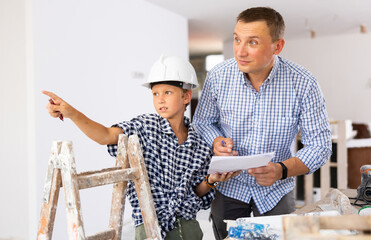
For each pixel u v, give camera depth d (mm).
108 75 3885
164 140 1373
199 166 1426
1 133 3336
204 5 4910
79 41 3512
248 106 1620
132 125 1312
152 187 1332
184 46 5488
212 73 1693
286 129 1630
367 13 5590
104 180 1081
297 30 6777
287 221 668
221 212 1792
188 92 1449
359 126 6312
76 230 986
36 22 3084
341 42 7324
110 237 1171
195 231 1404
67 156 1000
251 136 1656
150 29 4648
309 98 1591
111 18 3941
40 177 3127
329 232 1024
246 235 1144
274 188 1709
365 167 1605
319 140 1617
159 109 1379
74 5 3445
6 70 3264
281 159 1706
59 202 3236
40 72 3123
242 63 1423
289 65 1603
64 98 3344
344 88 7355
